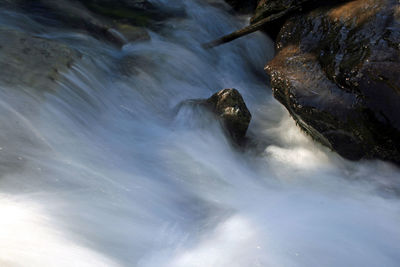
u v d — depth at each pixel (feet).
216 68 22.59
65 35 20.57
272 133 17.74
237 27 26.78
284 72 16.72
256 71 23.26
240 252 11.36
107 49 20.54
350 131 14.28
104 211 11.72
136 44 21.77
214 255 11.18
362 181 14.78
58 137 14.10
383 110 13.56
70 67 16.76
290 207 13.64
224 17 27.25
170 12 26.17
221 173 15.07
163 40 23.08
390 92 13.58
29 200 11.20
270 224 12.61
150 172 14.30
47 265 9.09
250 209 13.35
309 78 15.85
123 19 23.89
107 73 18.69
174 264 10.78
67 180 12.37
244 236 12.00
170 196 13.42
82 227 10.91
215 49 23.45
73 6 23.40
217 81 21.77
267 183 15.06
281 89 16.39
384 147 13.89
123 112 17.26
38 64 16.05
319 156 16.19
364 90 14.03
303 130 16.72
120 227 11.43
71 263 9.48
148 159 14.99
